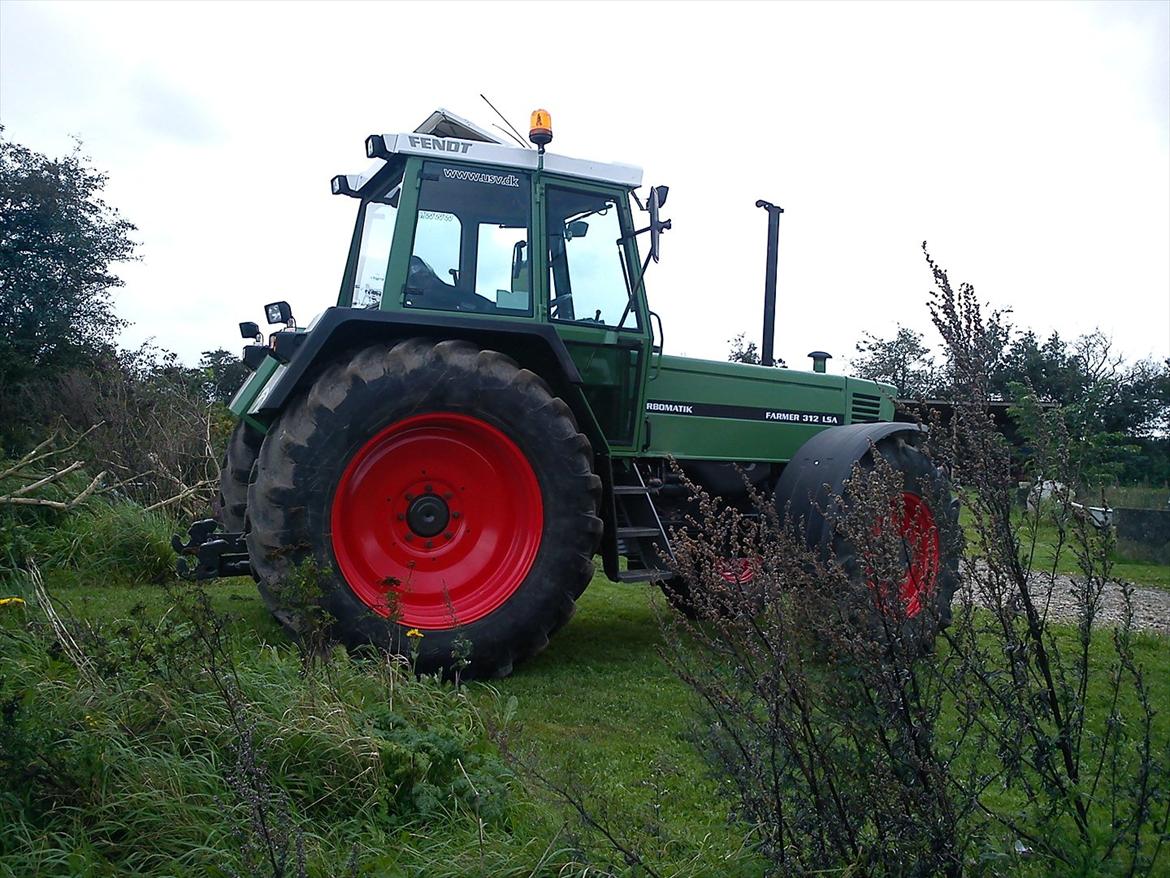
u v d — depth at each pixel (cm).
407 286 467
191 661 308
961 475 251
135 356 1313
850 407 646
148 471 854
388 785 276
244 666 331
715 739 229
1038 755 241
